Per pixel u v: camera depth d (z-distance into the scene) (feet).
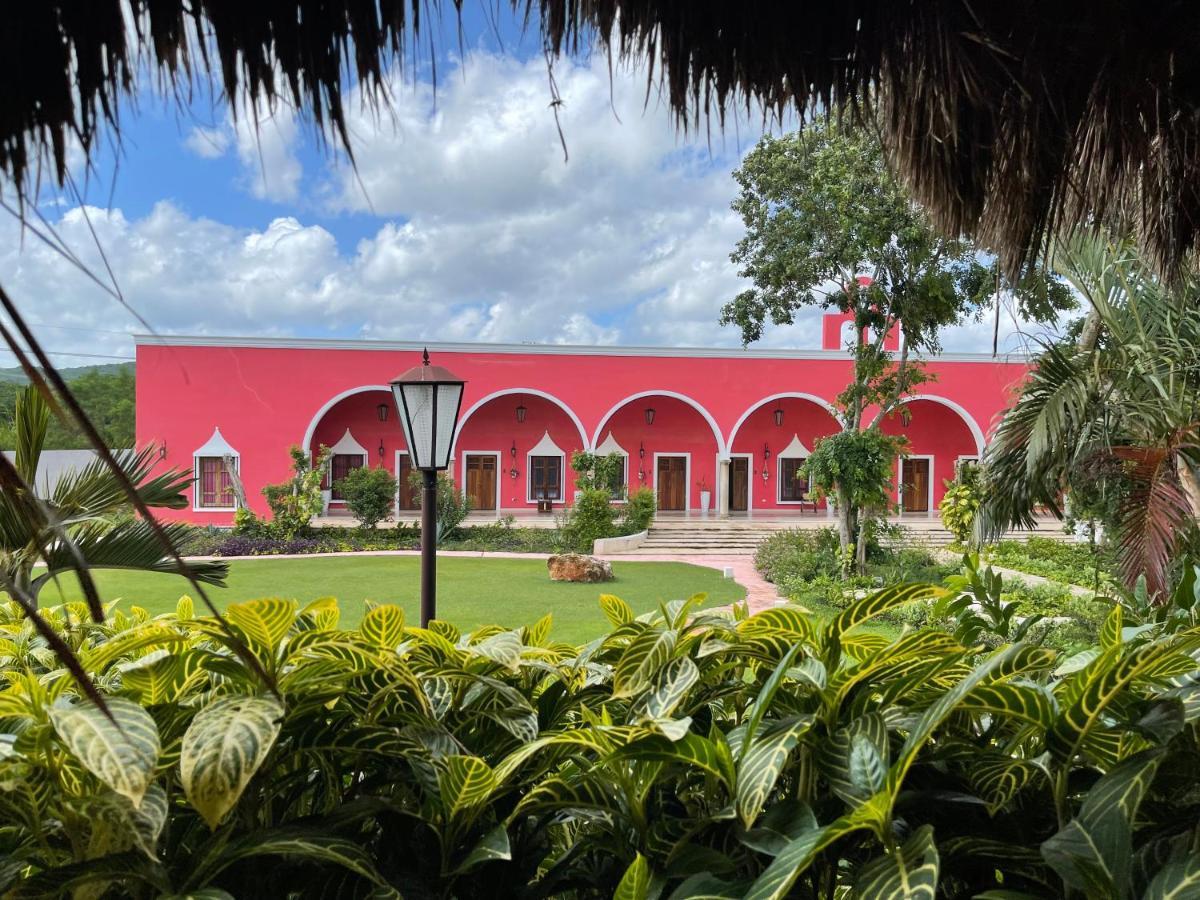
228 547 54.34
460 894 3.76
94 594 2.20
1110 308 17.52
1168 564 15.01
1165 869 2.63
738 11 4.95
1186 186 6.77
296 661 3.70
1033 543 51.57
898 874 2.67
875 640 4.44
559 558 42.19
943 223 7.00
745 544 61.00
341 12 3.41
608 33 4.68
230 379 67.46
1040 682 4.69
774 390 72.13
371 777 3.96
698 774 3.94
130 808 3.01
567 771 3.95
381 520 63.87
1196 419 16.83
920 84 5.36
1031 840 3.62
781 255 41.04
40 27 2.77
